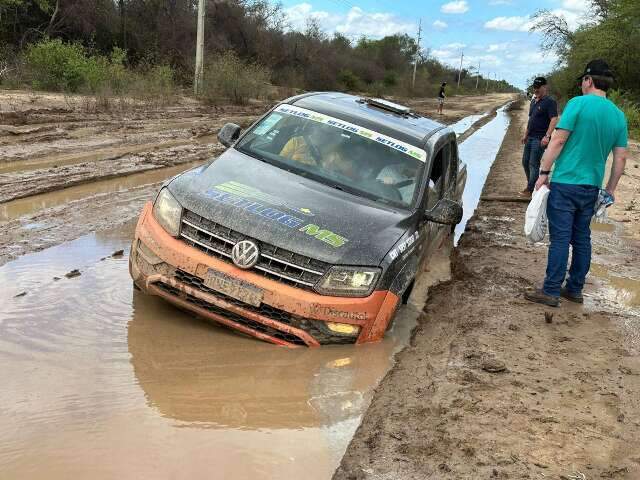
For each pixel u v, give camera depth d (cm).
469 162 1670
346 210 485
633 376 454
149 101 2083
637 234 948
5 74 2025
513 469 327
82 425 322
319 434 346
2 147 1099
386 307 451
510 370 445
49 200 782
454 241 848
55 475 284
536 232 589
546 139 1095
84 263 558
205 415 348
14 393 343
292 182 511
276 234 431
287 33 4981
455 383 419
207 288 430
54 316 444
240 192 473
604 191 598
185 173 502
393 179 546
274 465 313
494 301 594
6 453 294
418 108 4069
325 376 409
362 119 597
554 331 530
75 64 2066
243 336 447
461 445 345
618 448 356
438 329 522
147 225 460
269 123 594
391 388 407
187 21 3597
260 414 357
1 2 2578
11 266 534
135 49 3191
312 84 4856
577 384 433
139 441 317
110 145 1250
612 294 654
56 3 2788
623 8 3334
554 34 4400
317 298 424
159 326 447
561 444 355
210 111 2114
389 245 461
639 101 3328
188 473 297
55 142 1204
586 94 589
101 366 385
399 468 321
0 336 406
